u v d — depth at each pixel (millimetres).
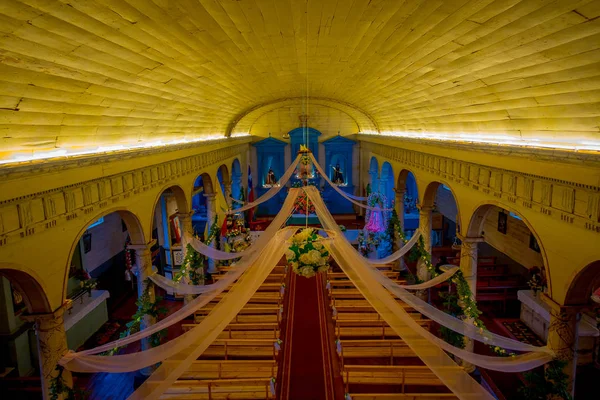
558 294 6965
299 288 16438
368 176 24391
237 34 7672
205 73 9883
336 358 11328
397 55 8742
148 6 5477
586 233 6133
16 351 10578
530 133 8281
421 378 9586
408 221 22844
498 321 13711
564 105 6672
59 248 7207
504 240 16969
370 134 22938
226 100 14742
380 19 6984
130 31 6039
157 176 11578
